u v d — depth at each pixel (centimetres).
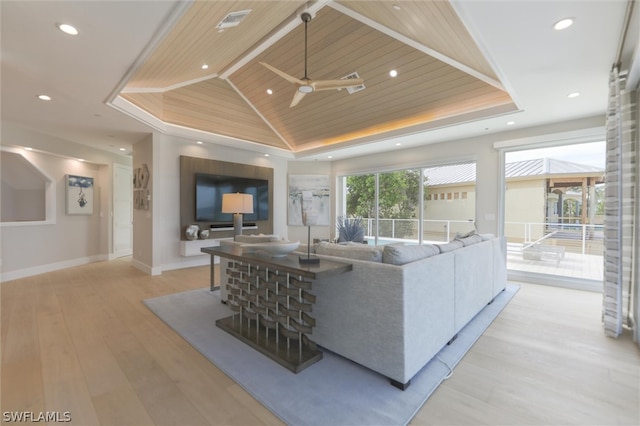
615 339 246
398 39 316
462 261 255
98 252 605
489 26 203
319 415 155
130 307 321
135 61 252
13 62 251
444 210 536
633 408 161
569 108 355
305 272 182
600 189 401
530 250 452
